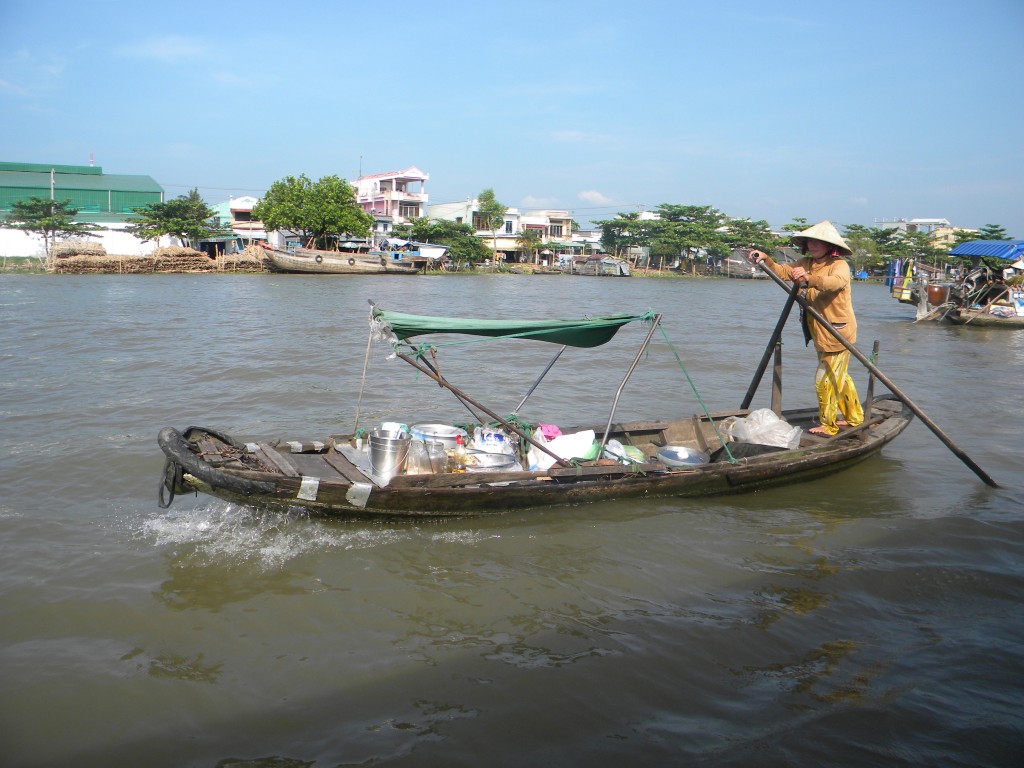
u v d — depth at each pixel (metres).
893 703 4.11
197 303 28.19
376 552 6.01
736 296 44.91
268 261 54.00
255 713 4.05
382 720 3.99
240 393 11.73
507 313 28.77
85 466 7.93
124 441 8.83
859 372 15.50
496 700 4.15
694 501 7.28
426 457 6.65
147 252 57.03
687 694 4.22
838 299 8.16
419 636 4.82
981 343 21.47
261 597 5.29
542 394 12.17
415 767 3.63
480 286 48.56
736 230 80.75
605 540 6.33
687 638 4.80
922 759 3.68
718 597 5.37
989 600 5.33
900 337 22.83
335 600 5.26
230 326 20.61
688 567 5.84
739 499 7.39
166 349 16.06
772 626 4.96
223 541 6.16
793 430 7.87
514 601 5.28
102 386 12.07
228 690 4.25
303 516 6.38
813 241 8.18
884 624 5.00
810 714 4.03
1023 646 4.72
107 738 3.85
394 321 6.67
